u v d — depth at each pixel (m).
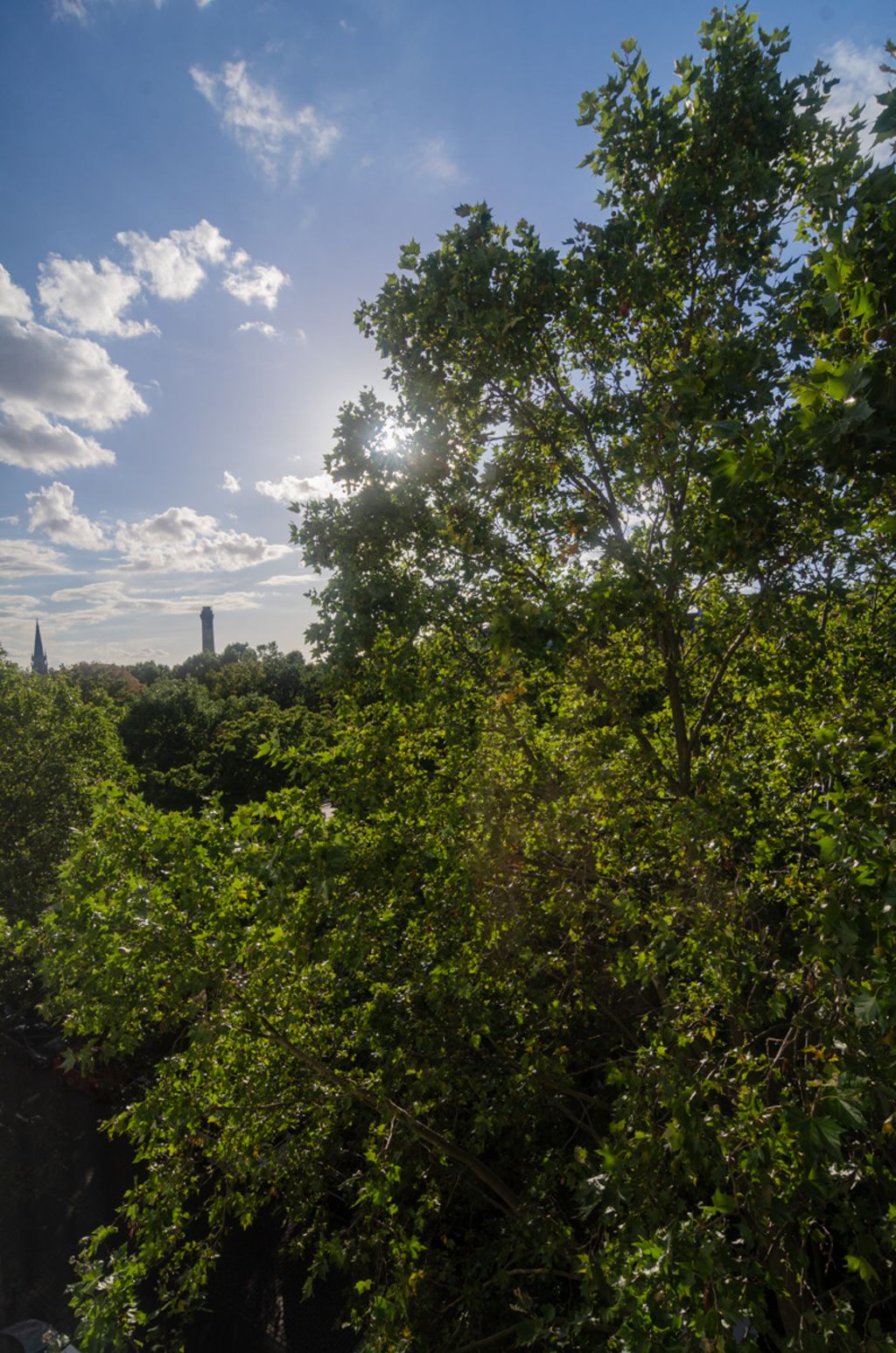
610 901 9.23
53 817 24.19
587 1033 12.17
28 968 19.70
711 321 8.47
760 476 5.23
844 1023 5.50
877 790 5.52
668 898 7.79
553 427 10.05
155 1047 19.72
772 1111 5.33
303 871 8.04
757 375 7.47
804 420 4.38
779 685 9.15
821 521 6.92
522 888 9.48
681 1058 6.26
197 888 7.79
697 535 7.89
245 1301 14.30
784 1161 5.02
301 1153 9.46
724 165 8.66
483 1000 9.80
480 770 9.69
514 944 9.15
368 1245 9.01
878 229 5.23
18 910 21.95
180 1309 8.58
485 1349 9.53
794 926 7.69
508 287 8.66
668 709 11.11
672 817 8.60
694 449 7.94
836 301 4.77
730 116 8.45
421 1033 9.67
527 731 10.24
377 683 9.55
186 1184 9.11
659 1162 5.71
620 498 9.98
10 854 23.28
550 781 9.61
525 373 9.33
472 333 8.67
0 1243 16.06
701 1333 4.62
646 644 10.27
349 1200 10.61
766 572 7.75
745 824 8.96
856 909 4.76
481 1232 11.02
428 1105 9.50
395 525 9.03
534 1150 10.65
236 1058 8.81
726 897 7.18
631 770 9.41
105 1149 18.94
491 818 9.16
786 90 8.40
